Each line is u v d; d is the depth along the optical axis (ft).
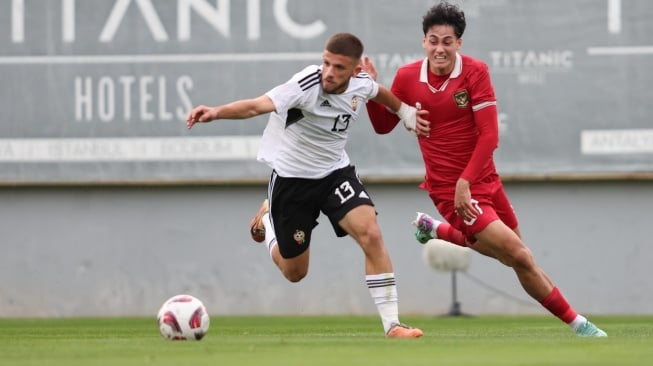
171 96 138.10
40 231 142.51
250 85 137.18
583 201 139.03
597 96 134.92
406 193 139.64
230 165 137.80
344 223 69.05
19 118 139.44
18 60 139.33
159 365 43.91
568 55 134.82
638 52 134.41
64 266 142.10
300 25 136.77
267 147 72.69
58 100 139.23
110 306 141.90
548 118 135.23
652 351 51.42
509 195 139.13
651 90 134.31
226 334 82.38
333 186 70.38
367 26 136.05
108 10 138.82
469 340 62.95
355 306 139.54
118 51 138.62
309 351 51.72
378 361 44.93
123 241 142.10
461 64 71.67
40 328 107.14
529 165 135.54
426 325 108.27
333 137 69.97
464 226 73.61
